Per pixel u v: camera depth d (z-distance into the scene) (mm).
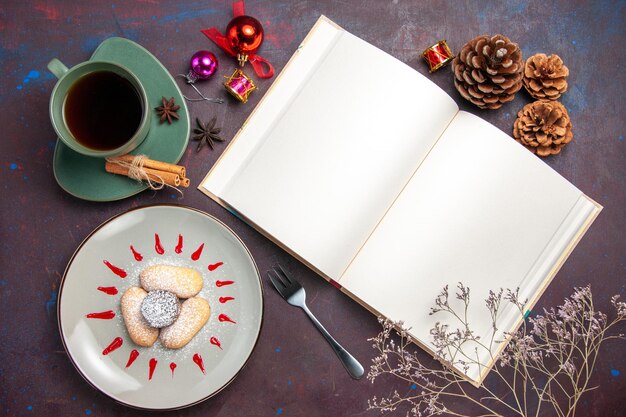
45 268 941
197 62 914
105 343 917
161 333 908
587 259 976
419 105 884
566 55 996
